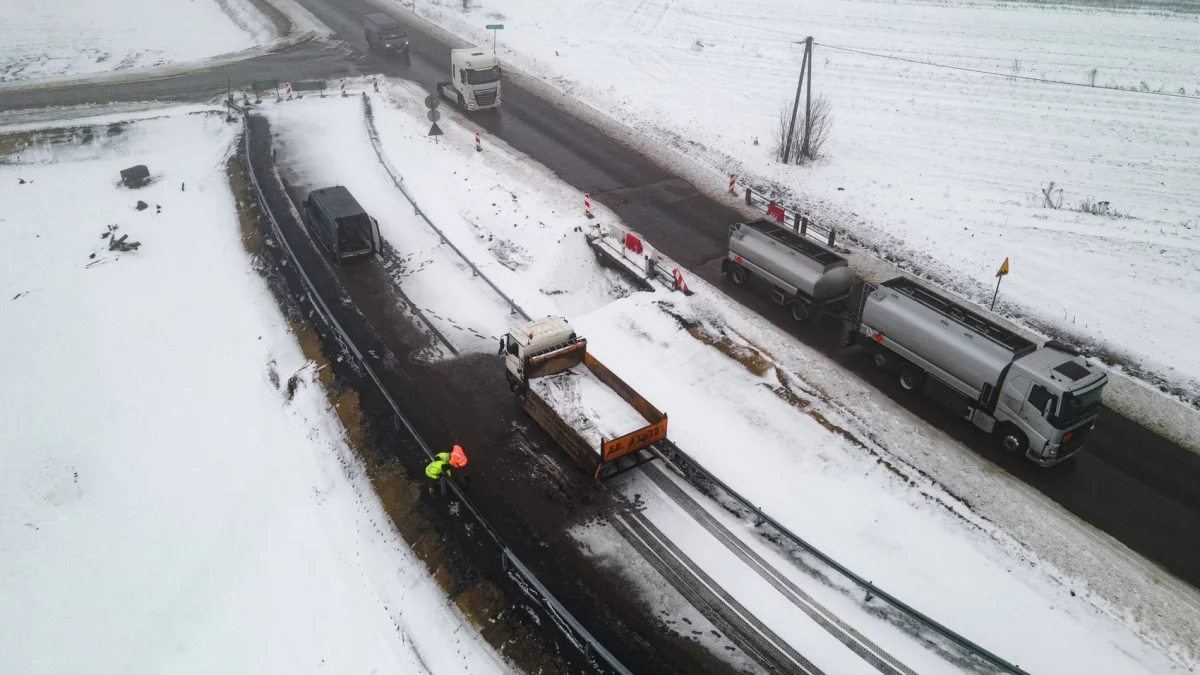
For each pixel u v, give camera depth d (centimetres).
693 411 2103
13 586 1784
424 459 1897
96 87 4594
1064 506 1803
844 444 1977
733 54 5109
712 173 3484
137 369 2442
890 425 2039
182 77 4738
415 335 2392
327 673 1500
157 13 6506
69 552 1859
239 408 2256
